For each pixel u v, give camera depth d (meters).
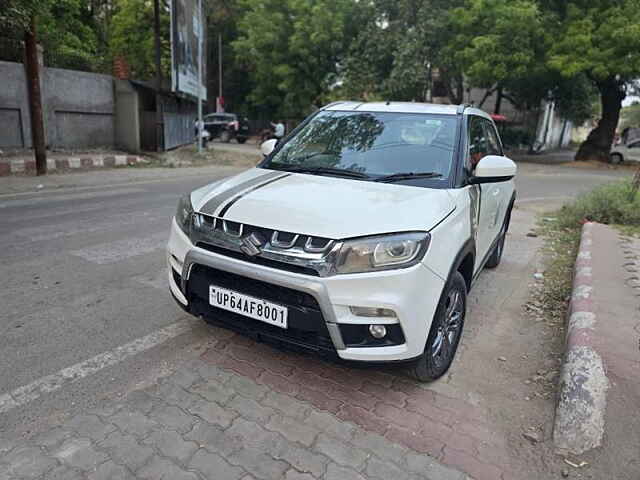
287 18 31.30
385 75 26.20
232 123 28.88
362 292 2.54
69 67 18.48
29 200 8.38
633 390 2.89
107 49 26.91
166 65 30.53
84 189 9.90
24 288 4.39
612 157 25.39
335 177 3.45
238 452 2.46
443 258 2.80
